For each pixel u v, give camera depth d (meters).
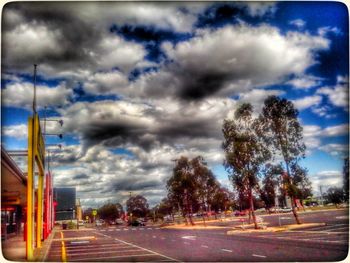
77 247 25.66
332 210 63.88
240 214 86.31
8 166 21.61
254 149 34.50
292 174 33.75
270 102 34.69
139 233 43.72
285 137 34.09
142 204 124.00
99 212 138.50
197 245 23.20
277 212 84.69
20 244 28.59
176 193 57.94
